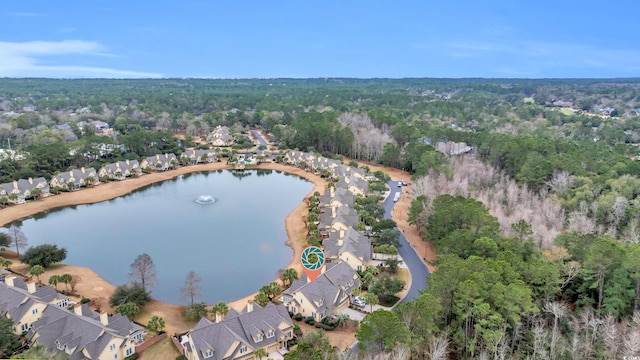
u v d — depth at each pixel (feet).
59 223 523.70
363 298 314.76
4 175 636.89
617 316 267.59
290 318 288.71
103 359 250.37
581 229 410.11
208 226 516.73
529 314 270.67
